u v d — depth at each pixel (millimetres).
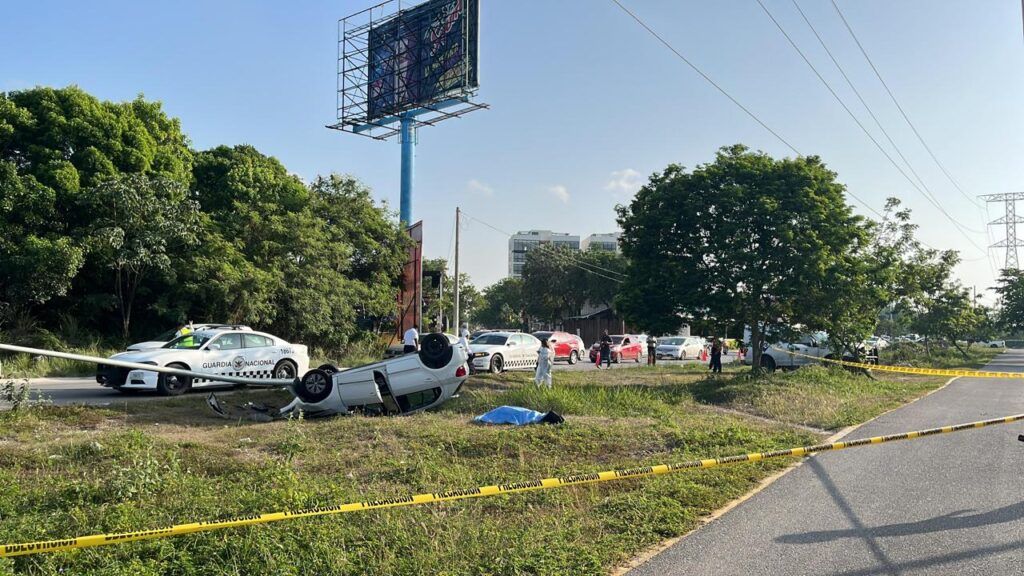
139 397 14219
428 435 9453
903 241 25812
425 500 4574
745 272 16938
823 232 17438
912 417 12211
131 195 22625
